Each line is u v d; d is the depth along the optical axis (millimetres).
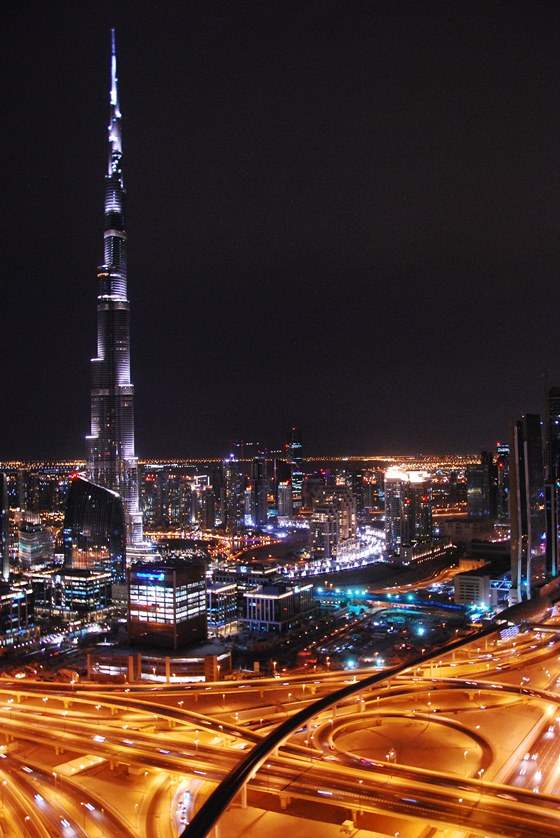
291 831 194500
